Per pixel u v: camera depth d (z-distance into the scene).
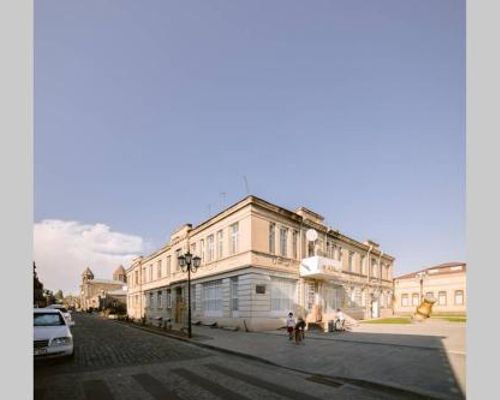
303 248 28.66
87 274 120.38
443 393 7.68
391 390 8.20
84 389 8.42
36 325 11.59
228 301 25.22
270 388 8.51
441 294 48.41
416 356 12.12
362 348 14.20
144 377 9.66
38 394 8.01
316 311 24.77
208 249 29.34
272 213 25.59
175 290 35.75
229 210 25.94
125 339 19.70
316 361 11.60
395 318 36.72
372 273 42.81
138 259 51.06
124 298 85.56
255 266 23.28
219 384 8.90
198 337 19.19
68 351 11.14
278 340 17.55
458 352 12.64
